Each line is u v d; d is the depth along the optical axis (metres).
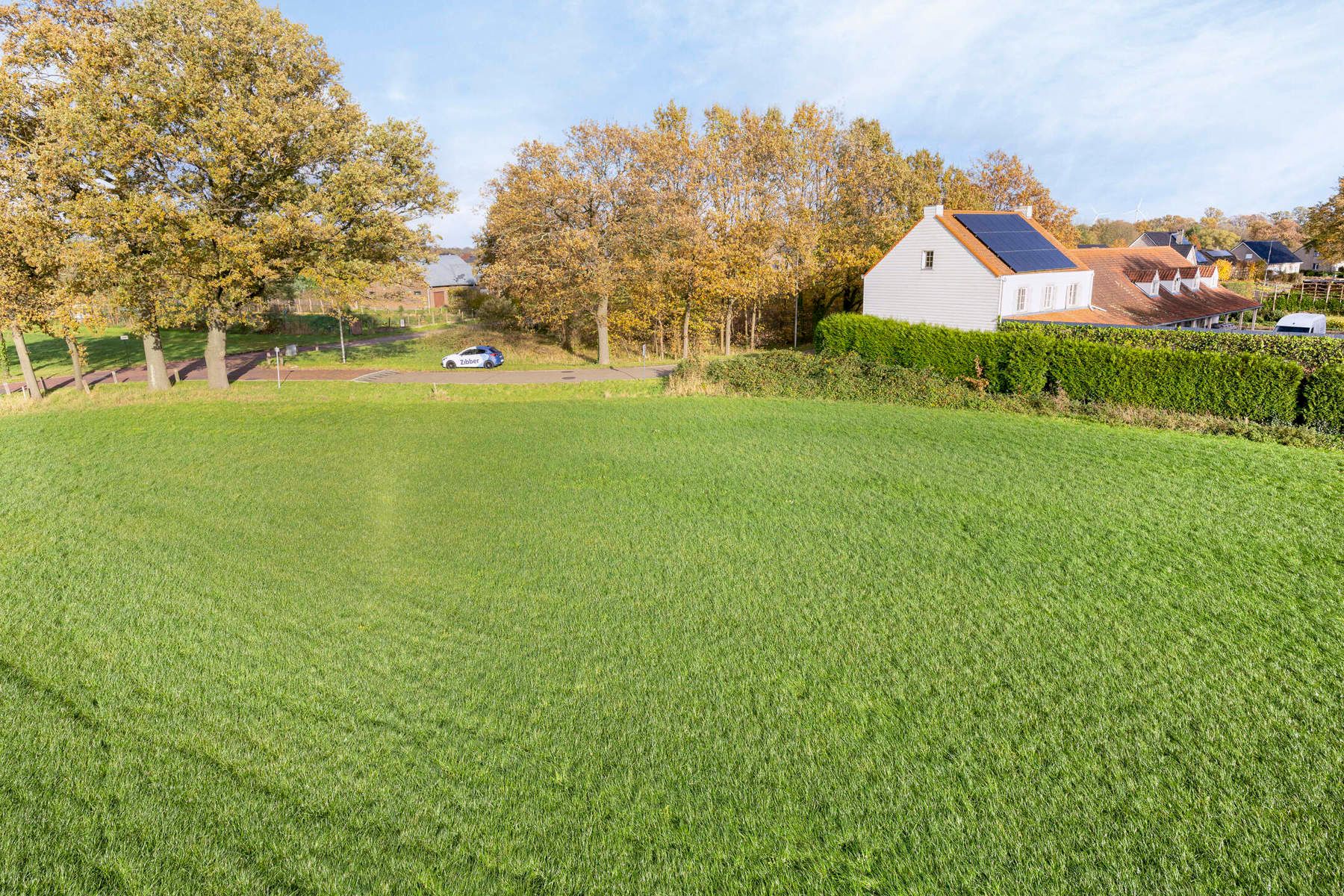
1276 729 6.84
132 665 8.04
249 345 47.19
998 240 33.31
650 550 11.46
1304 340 21.14
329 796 6.03
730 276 39.31
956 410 23.00
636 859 5.39
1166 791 6.06
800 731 6.91
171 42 23.83
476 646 8.52
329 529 12.46
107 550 11.41
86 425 21.39
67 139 21.91
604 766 6.44
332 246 26.92
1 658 8.16
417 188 30.19
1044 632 8.72
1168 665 7.98
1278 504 12.98
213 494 14.51
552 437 19.55
